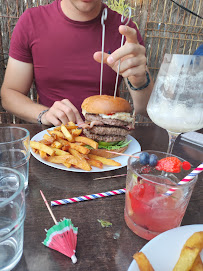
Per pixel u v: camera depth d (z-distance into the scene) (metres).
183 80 0.91
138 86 1.95
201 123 0.97
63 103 1.83
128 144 1.50
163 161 0.79
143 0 3.80
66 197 0.93
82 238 0.71
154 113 1.02
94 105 1.41
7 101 2.27
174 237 0.59
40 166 1.18
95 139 1.34
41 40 2.29
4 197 0.64
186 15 4.07
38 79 2.47
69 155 1.13
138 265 0.51
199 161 1.34
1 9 3.38
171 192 0.65
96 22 2.31
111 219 0.81
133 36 1.46
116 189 1.01
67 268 0.60
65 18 2.26
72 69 2.36
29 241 0.68
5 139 1.08
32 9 2.35
